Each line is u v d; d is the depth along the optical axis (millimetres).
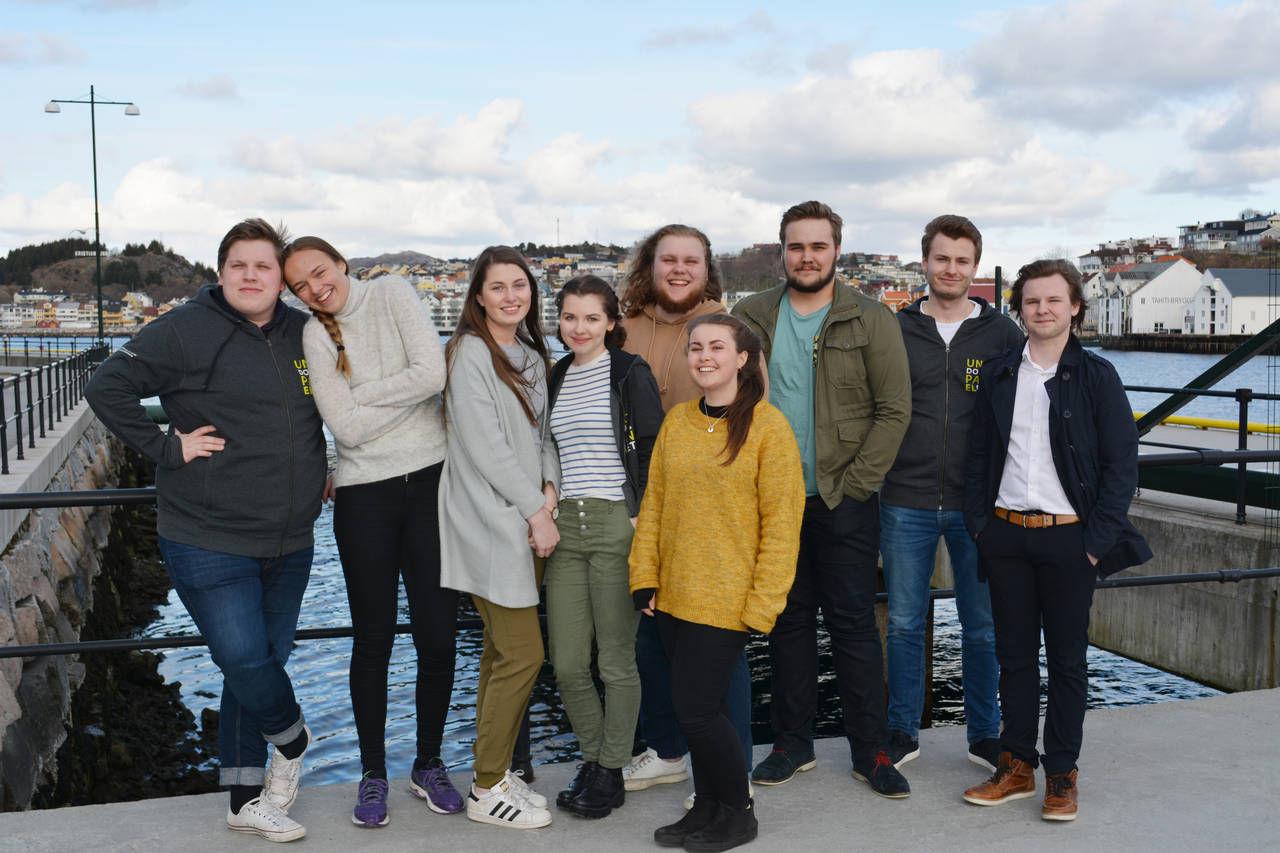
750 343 2881
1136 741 3713
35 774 6539
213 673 10656
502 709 2984
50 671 7570
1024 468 3127
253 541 2793
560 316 3160
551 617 3129
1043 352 3146
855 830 2994
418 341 2893
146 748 8547
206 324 2748
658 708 3352
